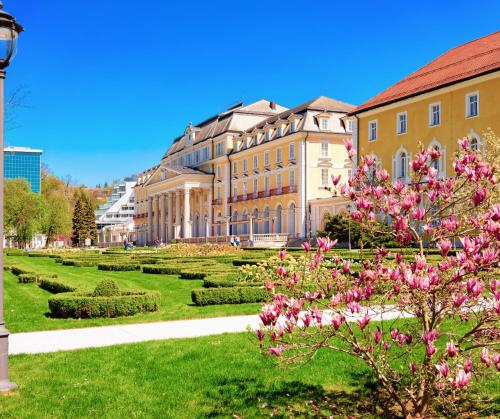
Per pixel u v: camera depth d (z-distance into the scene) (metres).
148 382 7.50
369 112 44.25
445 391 5.96
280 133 61.31
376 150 43.81
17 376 7.86
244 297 15.22
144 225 104.94
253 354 8.88
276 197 61.59
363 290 5.14
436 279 4.71
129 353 9.16
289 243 55.38
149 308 13.55
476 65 36.09
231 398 6.77
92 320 12.66
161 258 33.59
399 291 5.05
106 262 30.66
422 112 39.44
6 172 145.38
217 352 9.08
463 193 5.69
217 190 76.94
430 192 5.69
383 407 6.31
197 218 83.50
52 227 90.06
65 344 10.08
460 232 5.52
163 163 98.44
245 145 69.50
